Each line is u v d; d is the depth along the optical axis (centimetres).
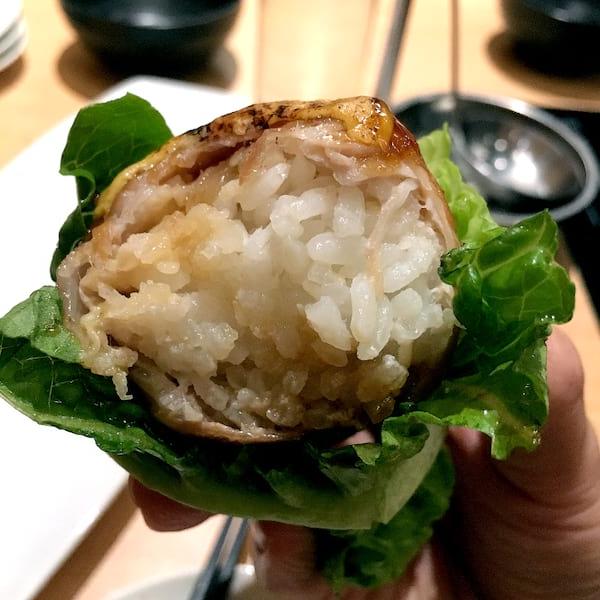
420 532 16
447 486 15
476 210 14
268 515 11
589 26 32
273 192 10
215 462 11
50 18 34
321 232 10
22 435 18
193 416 10
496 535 16
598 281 24
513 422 10
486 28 37
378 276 10
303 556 15
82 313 11
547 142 27
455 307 10
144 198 11
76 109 29
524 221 10
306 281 10
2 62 30
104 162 13
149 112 13
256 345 11
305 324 10
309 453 11
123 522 18
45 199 24
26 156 25
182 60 31
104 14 29
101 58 31
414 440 10
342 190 10
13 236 23
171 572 17
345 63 29
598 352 22
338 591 15
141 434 11
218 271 10
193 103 28
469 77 33
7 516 17
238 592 17
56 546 17
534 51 34
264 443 11
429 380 11
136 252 10
